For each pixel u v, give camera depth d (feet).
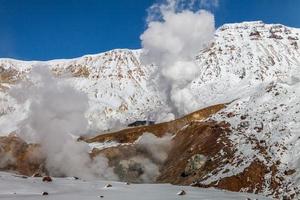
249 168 375.04
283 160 371.35
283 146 389.19
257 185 355.97
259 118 466.29
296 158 364.79
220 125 501.15
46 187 230.68
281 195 326.65
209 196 220.43
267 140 412.57
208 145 476.95
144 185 269.03
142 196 209.15
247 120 479.00
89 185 252.62
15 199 188.14
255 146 415.03
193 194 224.94
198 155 450.30
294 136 399.44
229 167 399.44
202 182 399.24
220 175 392.47
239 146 432.66
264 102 501.56
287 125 421.18
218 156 436.76
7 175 261.65
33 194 207.31
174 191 234.99
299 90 485.15
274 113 460.55
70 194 212.64
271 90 513.04
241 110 516.32
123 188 244.63
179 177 462.19
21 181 237.86
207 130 514.27
